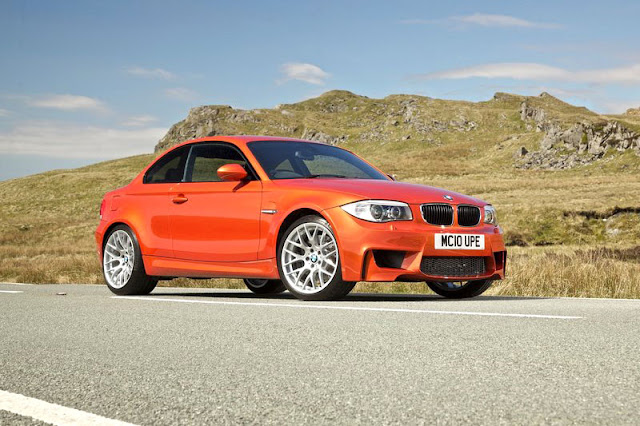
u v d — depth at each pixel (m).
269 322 4.51
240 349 3.52
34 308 5.62
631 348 3.36
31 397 2.52
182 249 6.98
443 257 6.02
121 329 4.33
